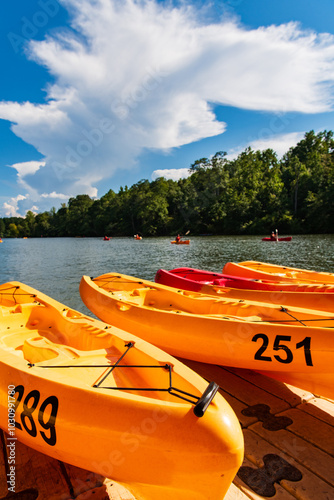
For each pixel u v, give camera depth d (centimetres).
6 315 355
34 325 362
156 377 219
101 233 6222
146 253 1977
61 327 335
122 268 1348
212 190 4494
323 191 3912
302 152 5853
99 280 520
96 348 285
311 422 245
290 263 1327
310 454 212
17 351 291
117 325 371
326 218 3647
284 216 3766
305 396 283
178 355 322
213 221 4328
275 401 275
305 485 188
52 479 192
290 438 227
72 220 6619
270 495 183
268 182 4059
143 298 451
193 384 188
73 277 1173
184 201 4716
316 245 2109
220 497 160
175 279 529
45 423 179
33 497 179
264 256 1588
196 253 1848
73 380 192
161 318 329
